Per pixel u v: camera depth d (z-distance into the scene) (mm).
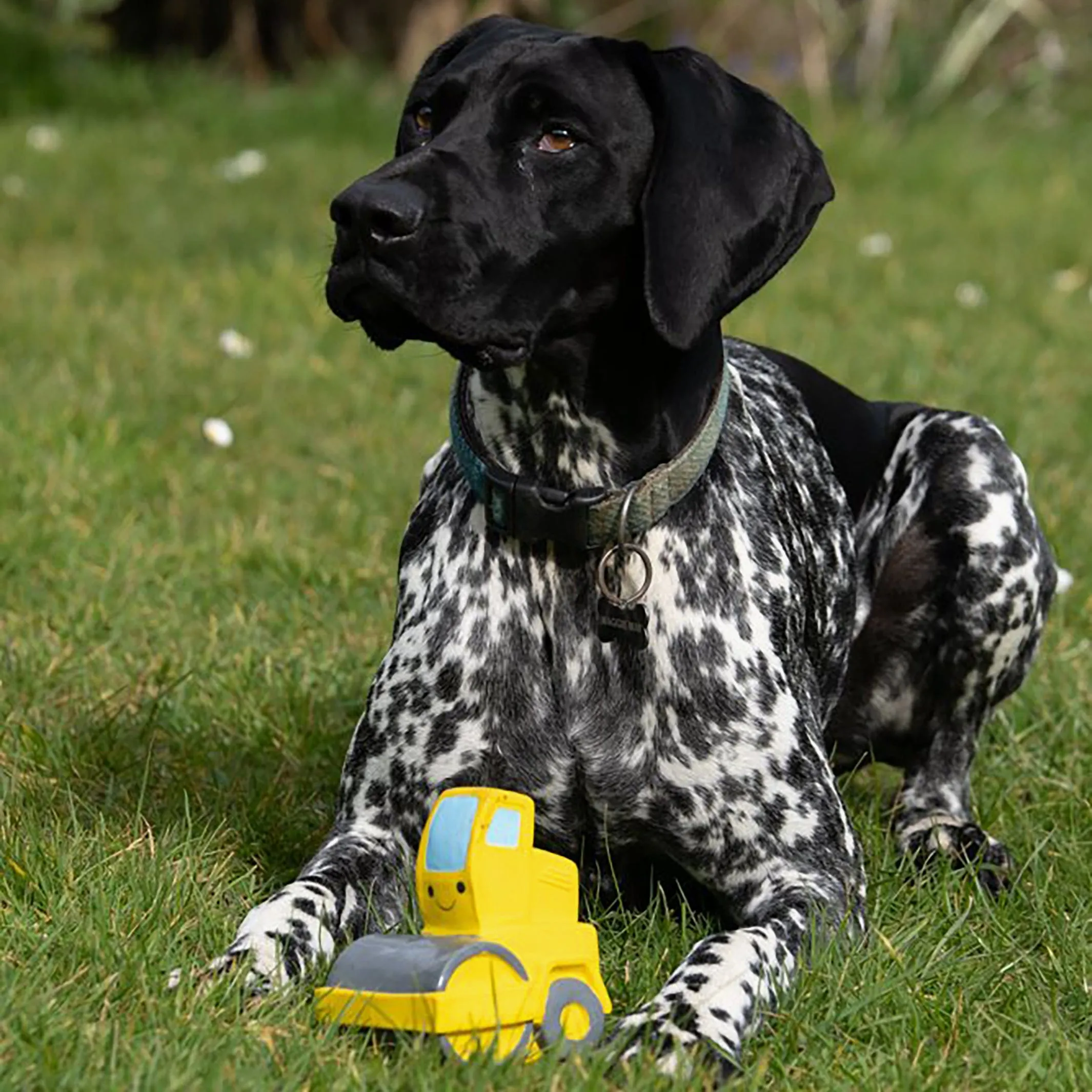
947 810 9250
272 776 9000
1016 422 15469
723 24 32375
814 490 8781
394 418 15188
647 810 7434
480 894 6086
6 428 13891
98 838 7715
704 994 6391
